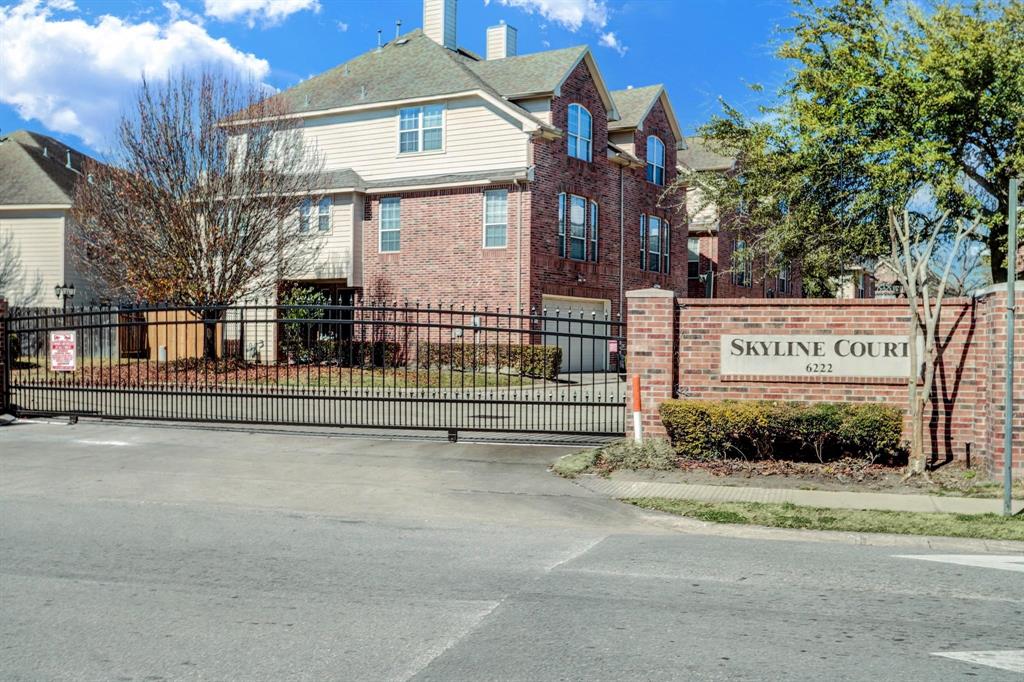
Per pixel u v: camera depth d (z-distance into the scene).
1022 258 18.73
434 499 10.12
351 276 28.05
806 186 21.27
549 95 27.36
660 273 33.97
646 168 33.41
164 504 9.59
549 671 4.67
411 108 28.22
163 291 24.72
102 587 6.23
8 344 16.33
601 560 7.27
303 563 7.02
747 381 12.46
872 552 7.72
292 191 25.95
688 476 11.30
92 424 15.61
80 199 27.05
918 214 19.73
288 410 17.83
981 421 11.54
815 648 5.09
